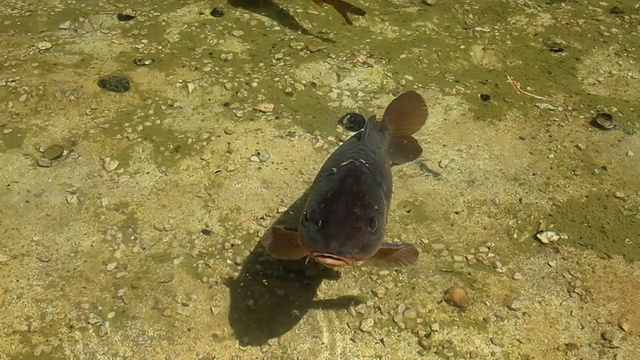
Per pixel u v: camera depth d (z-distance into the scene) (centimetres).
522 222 162
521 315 147
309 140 174
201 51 191
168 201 160
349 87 187
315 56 193
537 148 178
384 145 147
